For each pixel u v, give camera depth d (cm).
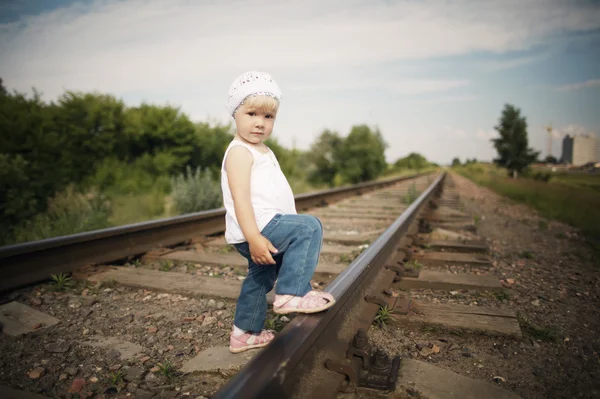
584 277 409
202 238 539
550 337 263
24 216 796
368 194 1367
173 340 257
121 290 347
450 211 877
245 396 134
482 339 261
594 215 809
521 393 202
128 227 441
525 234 666
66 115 1575
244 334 229
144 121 1881
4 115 1332
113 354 235
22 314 285
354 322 245
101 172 1511
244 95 188
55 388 203
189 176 955
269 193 196
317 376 181
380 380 188
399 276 366
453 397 189
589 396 201
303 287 198
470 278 370
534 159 3841
